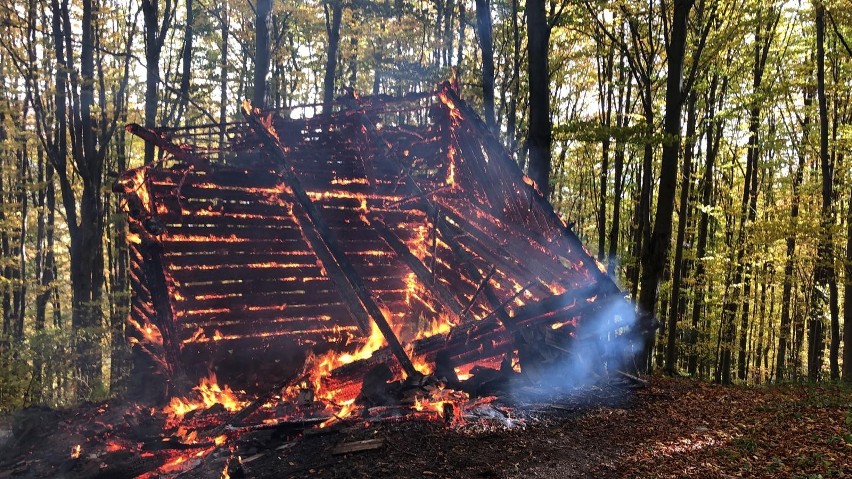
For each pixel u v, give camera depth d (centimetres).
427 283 1016
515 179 1016
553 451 575
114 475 529
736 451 596
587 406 726
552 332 836
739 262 1847
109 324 1784
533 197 980
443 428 613
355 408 675
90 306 1673
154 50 1711
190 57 2181
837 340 1603
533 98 1176
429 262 1163
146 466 543
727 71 1672
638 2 1317
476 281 989
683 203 1709
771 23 1620
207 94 2486
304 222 1027
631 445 605
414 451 554
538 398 732
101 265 1933
